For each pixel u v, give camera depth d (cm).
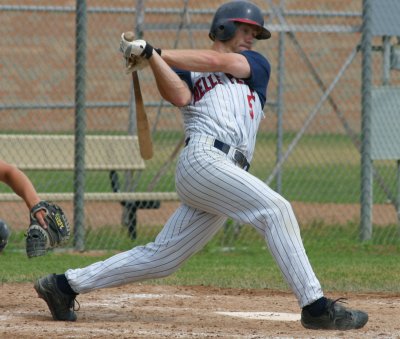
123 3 7250
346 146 7531
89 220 4059
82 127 3206
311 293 1708
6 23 7550
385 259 3131
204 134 1739
